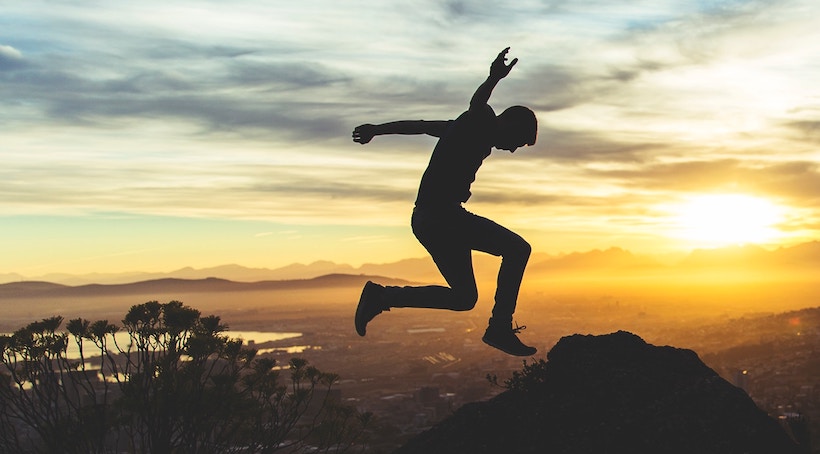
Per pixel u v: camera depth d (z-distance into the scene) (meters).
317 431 9.77
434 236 5.40
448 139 5.35
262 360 9.62
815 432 28.66
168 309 9.23
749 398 8.06
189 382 9.16
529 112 5.37
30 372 8.97
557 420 8.21
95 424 8.82
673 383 8.43
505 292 5.44
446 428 8.59
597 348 9.19
